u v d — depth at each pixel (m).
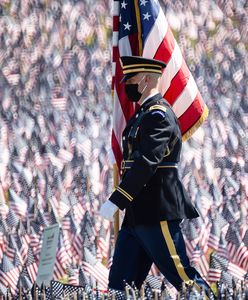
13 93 77.88
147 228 29.31
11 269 36.34
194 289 27.72
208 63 89.81
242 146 66.75
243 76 88.00
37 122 66.75
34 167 55.66
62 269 39.88
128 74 29.86
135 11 36.28
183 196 29.78
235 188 52.56
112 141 35.56
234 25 100.12
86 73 83.56
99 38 91.25
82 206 48.12
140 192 29.33
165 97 36.09
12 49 88.62
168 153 29.31
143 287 28.08
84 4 95.44
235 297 27.70
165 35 35.97
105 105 75.00
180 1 99.38
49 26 92.12
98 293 28.58
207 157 59.56
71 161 56.19
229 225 43.25
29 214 43.34
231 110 75.00
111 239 42.34
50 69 84.38
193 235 40.91
